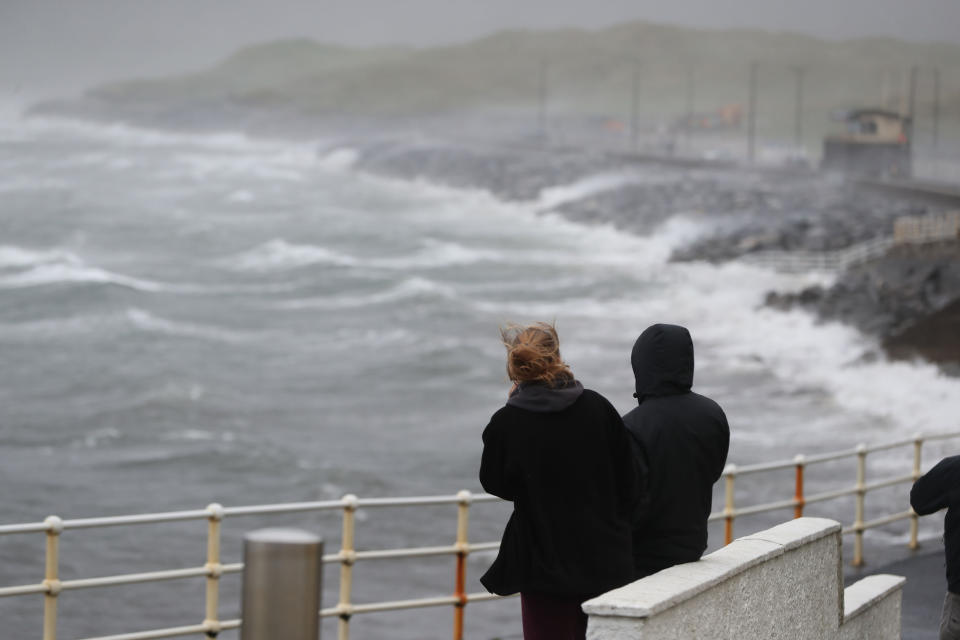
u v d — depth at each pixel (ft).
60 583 38.65
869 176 648.38
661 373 26.86
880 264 322.55
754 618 25.45
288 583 14.39
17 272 390.01
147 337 292.40
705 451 26.55
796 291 310.86
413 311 338.54
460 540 47.80
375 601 107.96
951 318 212.23
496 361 260.01
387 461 171.83
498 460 25.02
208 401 215.72
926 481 30.35
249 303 359.25
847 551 78.95
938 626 45.80
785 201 581.94
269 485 160.97
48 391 226.17
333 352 274.36
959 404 179.93
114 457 175.42
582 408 24.79
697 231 504.43
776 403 195.52
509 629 98.73
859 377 205.26
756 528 121.90
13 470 166.30
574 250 490.49
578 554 24.63
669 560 26.45
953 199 471.62
